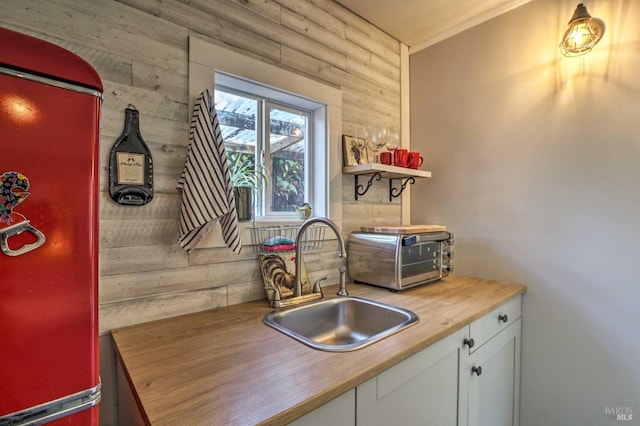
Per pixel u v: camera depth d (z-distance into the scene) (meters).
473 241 1.82
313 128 1.69
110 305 1.01
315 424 0.68
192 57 1.16
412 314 1.17
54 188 0.54
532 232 1.61
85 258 0.57
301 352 0.87
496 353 1.38
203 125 1.11
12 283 0.50
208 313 1.18
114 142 1.01
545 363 1.55
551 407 1.54
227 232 1.15
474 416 1.22
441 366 1.03
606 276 1.39
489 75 1.76
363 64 1.81
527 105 1.62
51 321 0.54
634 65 1.32
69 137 0.55
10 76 0.50
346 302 1.39
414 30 1.93
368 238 1.61
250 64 1.32
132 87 1.04
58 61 0.55
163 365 0.79
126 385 0.88
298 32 1.50
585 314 1.45
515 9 1.67
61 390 0.55
